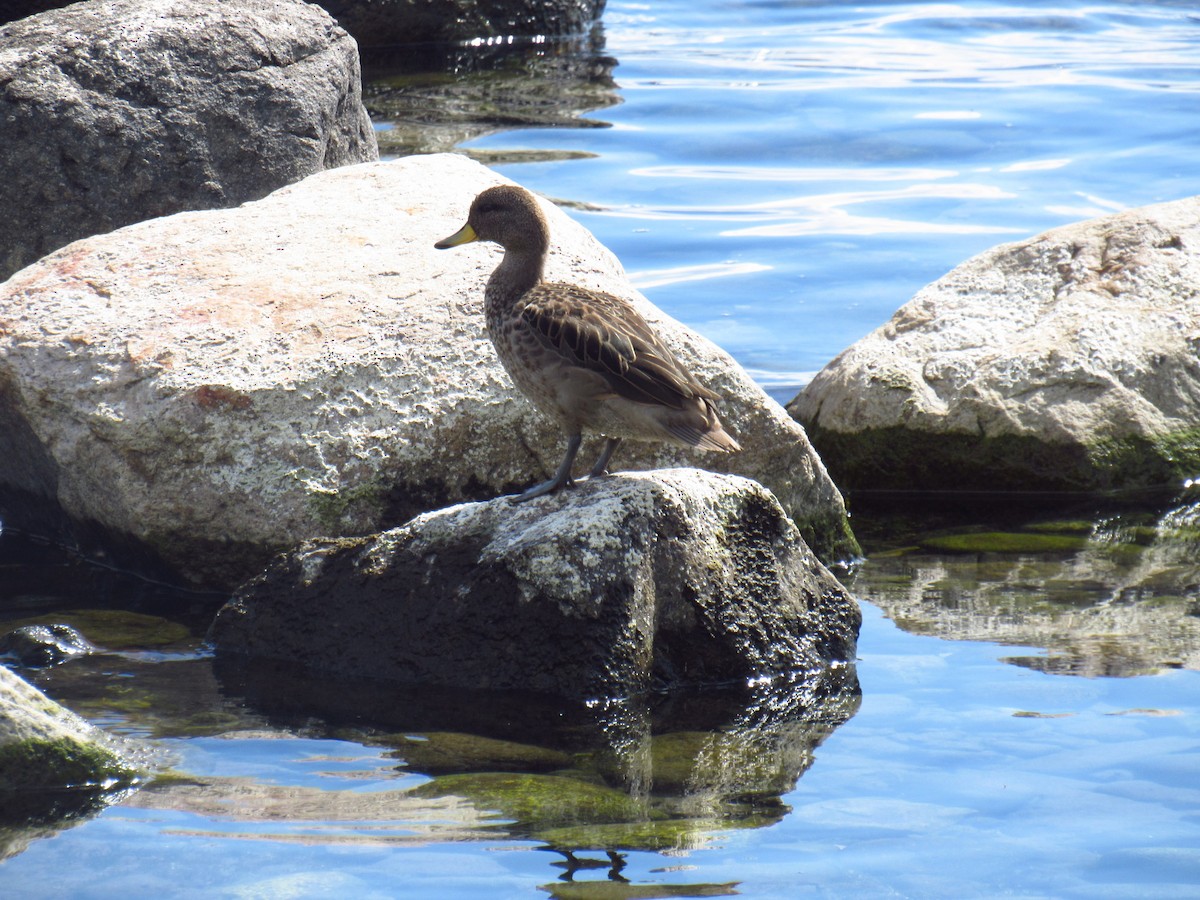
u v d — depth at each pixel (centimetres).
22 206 1589
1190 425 1445
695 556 984
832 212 2136
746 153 2434
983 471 1429
